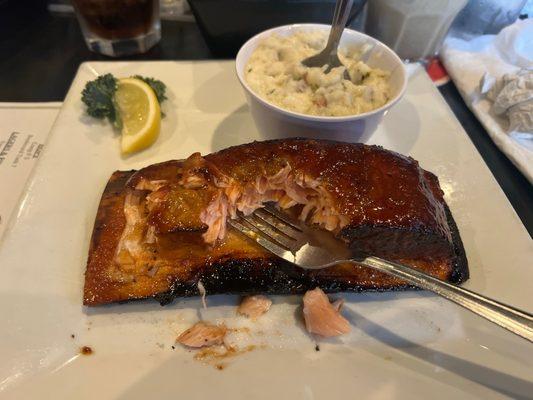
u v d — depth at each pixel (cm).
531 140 28
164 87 28
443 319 19
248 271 19
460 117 31
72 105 26
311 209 20
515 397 17
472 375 17
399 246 19
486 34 36
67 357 17
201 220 18
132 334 18
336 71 23
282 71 24
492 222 22
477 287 20
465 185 24
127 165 24
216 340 18
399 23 32
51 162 23
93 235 20
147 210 20
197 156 20
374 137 27
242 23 30
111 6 30
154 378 17
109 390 16
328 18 31
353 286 19
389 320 19
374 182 19
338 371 17
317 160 19
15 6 38
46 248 20
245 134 26
